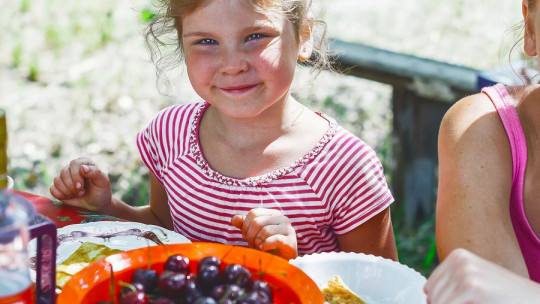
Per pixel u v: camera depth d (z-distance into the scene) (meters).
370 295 1.34
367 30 5.55
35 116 4.51
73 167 1.87
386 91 4.91
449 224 1.45
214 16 1.63
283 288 1.19
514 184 1.48
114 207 2.01
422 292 1.30
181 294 1.11
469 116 1.54
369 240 1.84
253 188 1.80
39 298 1.11
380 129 4.41
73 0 6.30
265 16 1.63
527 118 1.51
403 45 5.21
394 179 3.62
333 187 1.79
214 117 1.90
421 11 5.98
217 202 1.83
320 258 1.39
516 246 1.40
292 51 1.73
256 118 1.80
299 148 1.81
